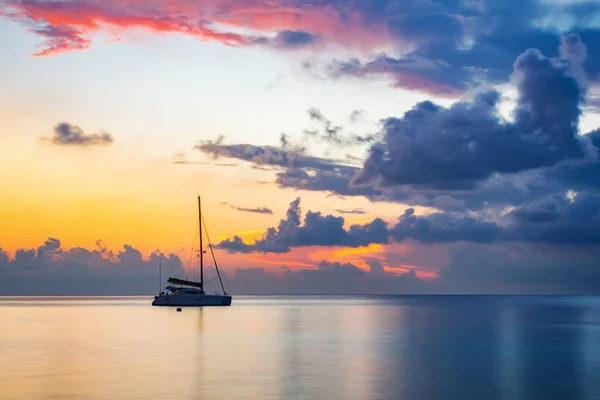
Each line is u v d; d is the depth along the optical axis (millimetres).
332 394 45375
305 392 46000
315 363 60656
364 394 45500
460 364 60438
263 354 68062
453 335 93688
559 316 161250
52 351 71312
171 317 143125
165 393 45594
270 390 46688
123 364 59969
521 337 91062
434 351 71312
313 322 126438
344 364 60094
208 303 172250
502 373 54938
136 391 46281
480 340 85562
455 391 46656
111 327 109938
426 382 50188
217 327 109625
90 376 52781
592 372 55531
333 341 83312
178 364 59875
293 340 84688
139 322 124500
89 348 74500
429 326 115500
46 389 47094
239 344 79062
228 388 47406
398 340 85312
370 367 58188
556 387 48344
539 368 58000
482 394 45719
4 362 61688
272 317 145875
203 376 52688
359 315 163125
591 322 130375
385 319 141375
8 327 111625
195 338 87438
